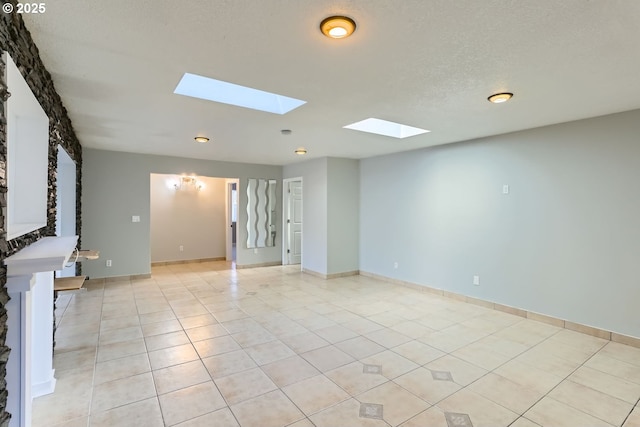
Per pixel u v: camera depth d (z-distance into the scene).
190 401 2.18
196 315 3.88
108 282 5.43
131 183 5.56
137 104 2.90
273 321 3.69
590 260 3.32
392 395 2.26
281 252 7.36
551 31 1.70
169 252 7.34
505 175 4.00
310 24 1.65
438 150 4.80
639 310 3.03
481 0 1.44
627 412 2.09
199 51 1.93
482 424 1.96
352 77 2.30
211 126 3.67
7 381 1.45
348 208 6.12
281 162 6.69
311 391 2.30
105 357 2.79
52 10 1.51
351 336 3.28
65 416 2.01
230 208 7.82
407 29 1.68
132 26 1.66
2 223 1.33
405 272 5.33
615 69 2.15
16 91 1.54
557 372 2.58
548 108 2.97
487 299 4.21
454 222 4.59
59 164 4.41
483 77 2.29
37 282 2.22
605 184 3.21
